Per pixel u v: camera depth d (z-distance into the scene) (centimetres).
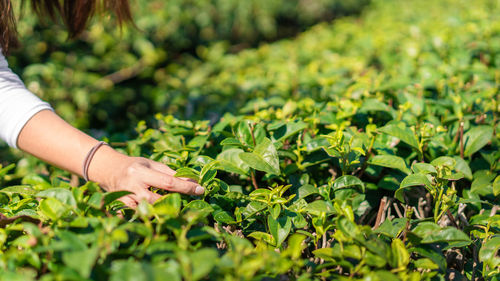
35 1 174
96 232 83
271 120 162
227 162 121
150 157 139
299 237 90
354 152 126
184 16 439
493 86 198
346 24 407
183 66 441
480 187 126
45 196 94
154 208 85
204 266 70
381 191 136
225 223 115
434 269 102
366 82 206
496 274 98
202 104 282
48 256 84
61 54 343
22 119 108
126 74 386
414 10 444
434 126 154
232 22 534
